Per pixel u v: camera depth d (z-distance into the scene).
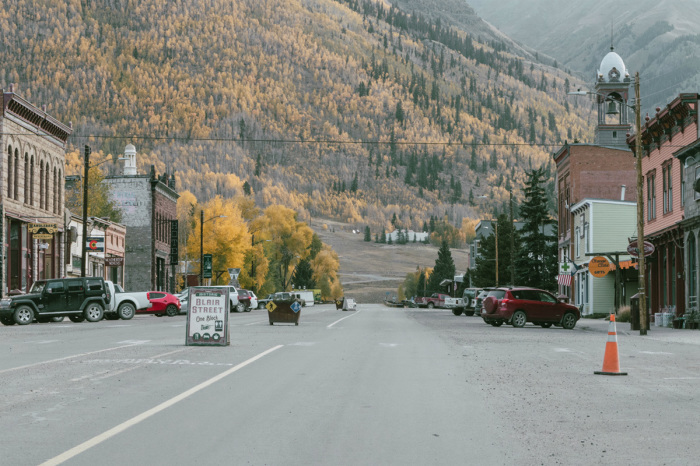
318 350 26.70
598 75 86.56
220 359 22.91
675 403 15.14
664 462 10.08
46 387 16.56
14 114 65.25
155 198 107.75
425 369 20.77
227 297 28.02
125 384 17.09
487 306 47.81
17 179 65.88
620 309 57.25
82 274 60.84
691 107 49.00
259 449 10.61
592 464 9.95
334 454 10.35
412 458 10.16
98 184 104.62
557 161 91.62
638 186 40.81
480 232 173.25
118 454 10.27
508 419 13.14
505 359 24.14
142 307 61.78
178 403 14.51
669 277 52.72
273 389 16.47
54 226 65.75
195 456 10.17
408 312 98.69
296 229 179.75
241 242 114.75
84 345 28.36
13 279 65.69
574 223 81.38
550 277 89.31
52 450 10.48
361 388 16.77
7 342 30.09
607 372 19.97
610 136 85.62
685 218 48.09
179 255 126.81
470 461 10.02
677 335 39.53
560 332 42.16
